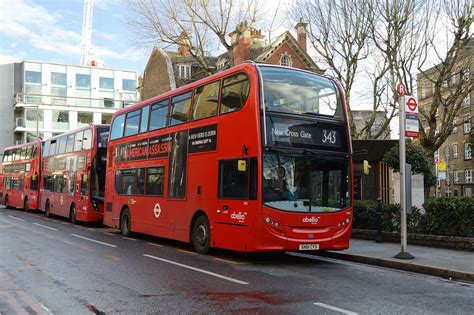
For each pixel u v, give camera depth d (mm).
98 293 7641
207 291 7836
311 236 11000
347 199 11680
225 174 11789
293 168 11047
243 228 10969
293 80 11586
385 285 8664
